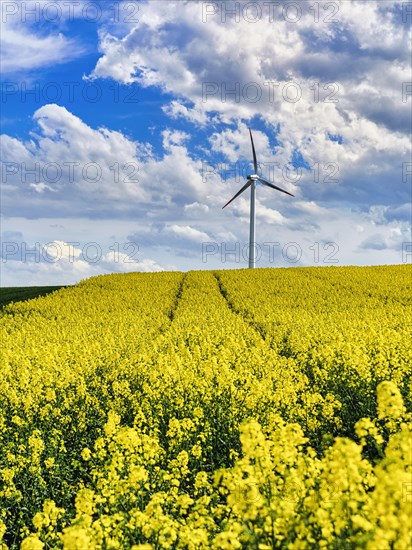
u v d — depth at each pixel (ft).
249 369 57.72
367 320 94.12
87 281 186.09
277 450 20.97
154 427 40.75
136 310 127.85
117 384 51.93
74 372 57.06
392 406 21.81
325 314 108.88
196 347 68.59
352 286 153.99
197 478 27.76
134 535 21.81
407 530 14.33
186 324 102.47
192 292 155.22
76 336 87.66
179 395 47.11
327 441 22.26
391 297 134.21
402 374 49.11
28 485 34.63
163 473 27.55
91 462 33.37
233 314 115.55
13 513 32.17
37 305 138.62
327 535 16.25
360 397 46.98
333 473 17.38
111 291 161.48
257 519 18.95
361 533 16.14
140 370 59.26
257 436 20.71
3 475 33.04
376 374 49.96
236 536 17.80
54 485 35.32
